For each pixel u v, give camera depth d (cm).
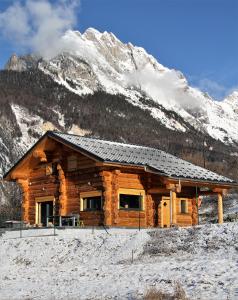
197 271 1728
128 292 1558
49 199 3447
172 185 3066
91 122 17675
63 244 2500
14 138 12144
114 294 1555
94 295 1573
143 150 3481
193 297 1418
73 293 1631
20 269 2278
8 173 3625
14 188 7194
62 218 3189
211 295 1425
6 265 2411
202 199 5619
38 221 3519
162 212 3238
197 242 2169
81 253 2352
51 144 3406
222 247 2067
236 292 1431
